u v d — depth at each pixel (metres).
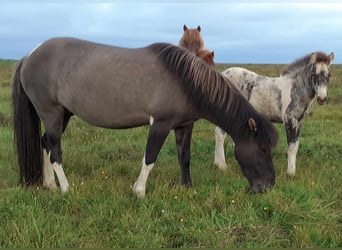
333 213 4.67
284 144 8.11
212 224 4.27
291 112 6.25
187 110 5.11
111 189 5.26
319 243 3.99
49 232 4.05
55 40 5.43
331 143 8.03
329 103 13.59
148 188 5.48
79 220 4.44
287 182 5.62
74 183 5.61
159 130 5.04
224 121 5.16
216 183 5.58
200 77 4.98
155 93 4.94
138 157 7.32
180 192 5.16
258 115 5.12
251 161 5.08
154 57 5.04
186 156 5.57
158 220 4.43
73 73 5.13
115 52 5.15
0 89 15.25
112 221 4.42
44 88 5.33
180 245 4.02
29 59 5.45
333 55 5.96
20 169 5.52
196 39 6.95
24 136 5.50
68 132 8.85
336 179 6.00
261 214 4.59
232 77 6.83
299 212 4.55
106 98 5.05
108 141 8.41
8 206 4.64
